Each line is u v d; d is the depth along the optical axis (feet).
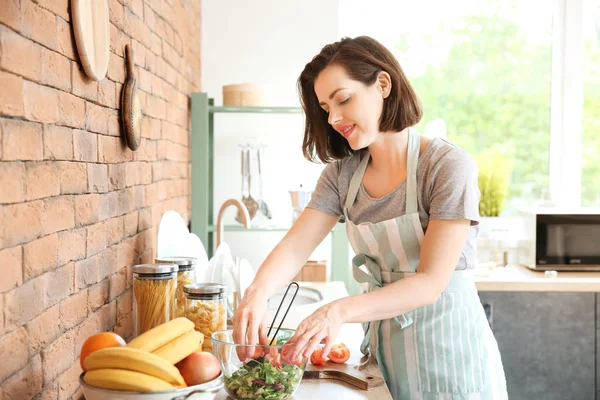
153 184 6.87
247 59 11.08
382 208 5.47
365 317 4.48
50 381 3.76
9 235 3.16
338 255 9.93
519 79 12.78
